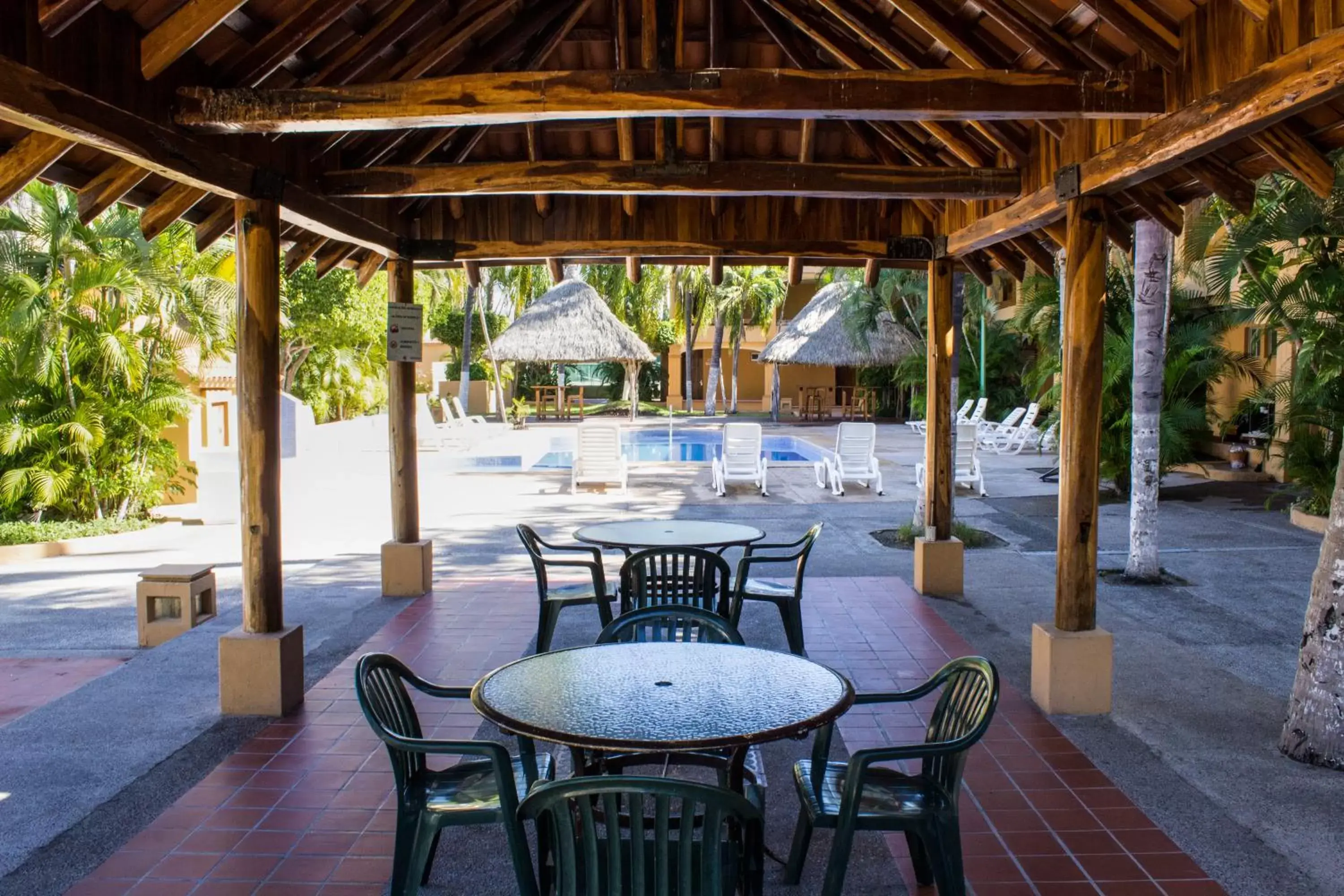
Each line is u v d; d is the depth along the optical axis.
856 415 32.59
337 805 3.93
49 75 3.29
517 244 7.29
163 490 13.86
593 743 2.49
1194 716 4.96
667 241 7.27
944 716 3.18
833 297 23.72
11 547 10.30
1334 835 3.65
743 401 38.66
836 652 6.05
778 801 3.96
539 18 5.94
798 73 4.13
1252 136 3.83
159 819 3.80
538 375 39.97
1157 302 8.10
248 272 4.95
